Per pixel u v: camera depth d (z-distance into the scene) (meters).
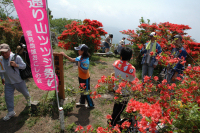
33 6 2.33
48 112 3.20
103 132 1.75
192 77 2.20
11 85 2.96
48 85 2.88
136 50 6.58
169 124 1.37
